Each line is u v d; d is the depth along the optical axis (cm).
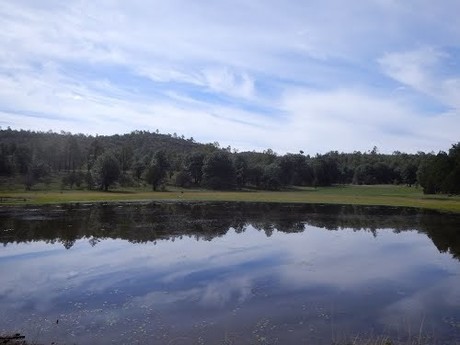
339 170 17175
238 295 2252
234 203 8338
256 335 1681
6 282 2492
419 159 16088
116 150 17538
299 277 2631
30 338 1642
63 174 14662
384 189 13938
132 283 2480
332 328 1766
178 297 2205
